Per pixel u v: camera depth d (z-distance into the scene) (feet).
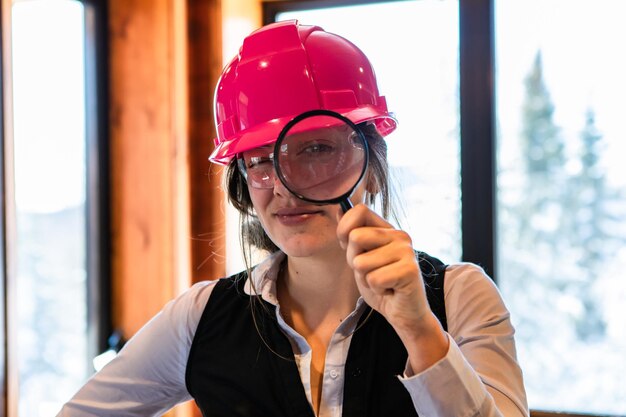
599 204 7.61
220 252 7.88
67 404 4.06
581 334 7.70
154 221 7.73
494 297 3.59
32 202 7.25
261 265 3.90
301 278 3.66
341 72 3.55
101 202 7.83
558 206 7.75
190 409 7.67
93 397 4.02
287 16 8.57
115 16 7.77
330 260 3.51
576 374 7.71
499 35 7.85
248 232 4.17
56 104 7.50
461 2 7.85
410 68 8.04
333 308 3.65
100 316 7.87
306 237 3.28
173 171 7.64
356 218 2.70
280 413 3.51
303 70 3.49
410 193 7.98
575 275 7.71
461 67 7.87
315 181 3.02
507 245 7.95
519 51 7.80
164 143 7.65
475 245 7.89
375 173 3.66
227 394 3.67
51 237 7.51
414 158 8.00
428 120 8.00
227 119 3.70
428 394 2.80
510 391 3.25
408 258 2.64
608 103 7.52
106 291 7.89
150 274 7.75
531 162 7.82
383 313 2.80
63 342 7.72
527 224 7.87
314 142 3.02
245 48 3.67
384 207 3.70
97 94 7.82
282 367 3.56
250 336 3.74
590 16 7.54
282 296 3.82
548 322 7.80
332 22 8.34
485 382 3.24
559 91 7.69
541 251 7.82
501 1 7.82
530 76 7.78
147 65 7.67
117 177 7.86
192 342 3.90
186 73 7.86
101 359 7.38
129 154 7.80
